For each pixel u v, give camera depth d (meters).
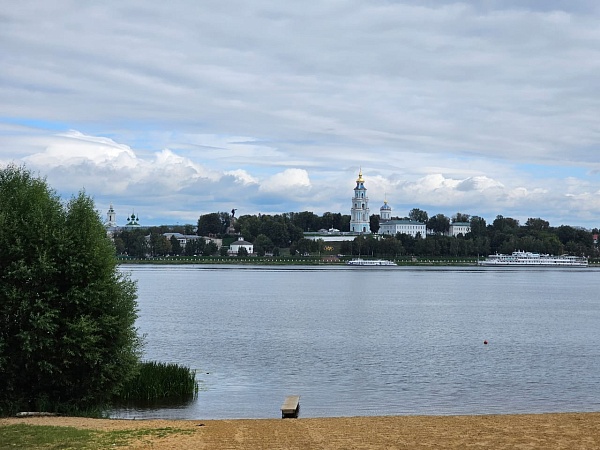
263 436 34.84
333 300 159.50
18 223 44.91
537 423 37.41
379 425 38.06
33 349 42.69
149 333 95.31
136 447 32.25
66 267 44.50
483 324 111.12
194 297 165.25
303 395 56.72
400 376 65.06
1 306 43.47
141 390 52.41
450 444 32.19
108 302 45.47
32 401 44.75
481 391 58.59
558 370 68.62
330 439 33.88
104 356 45.44
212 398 54.59
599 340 91.94
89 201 47.19
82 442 33.31
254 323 109.25
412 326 107.25
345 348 82.69
